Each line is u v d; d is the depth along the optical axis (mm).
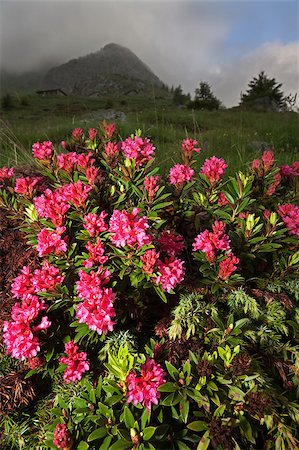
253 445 1887
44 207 2195
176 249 2373
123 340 2131
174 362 2057
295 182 3037
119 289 2186
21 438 2045
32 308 1985
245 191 2488
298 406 1925
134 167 2484
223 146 7910
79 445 1770
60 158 2541
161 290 2096
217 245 2168
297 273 2496
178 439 1826
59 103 52000
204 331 2160
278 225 2422
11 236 2725
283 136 9008
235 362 1943
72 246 2203
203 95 33156
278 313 2301
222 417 1830
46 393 2256
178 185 2625
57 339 2193
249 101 30031
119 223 2006
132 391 1732
